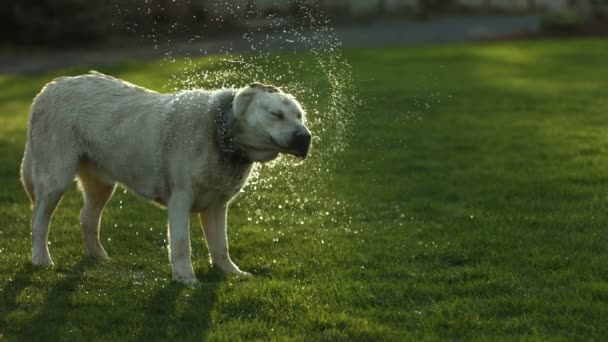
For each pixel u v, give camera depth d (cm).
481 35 3162
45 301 577
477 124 1347
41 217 658
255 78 1023
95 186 682
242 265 679
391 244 727
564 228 760
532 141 1198
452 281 624
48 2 2827
